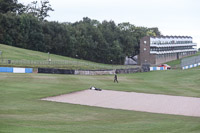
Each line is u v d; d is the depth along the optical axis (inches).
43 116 2484.0
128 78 6638.8
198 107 3432.6
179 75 7509.8
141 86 5246.1
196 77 7003.0
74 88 4471.0
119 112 2967.5
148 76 7332.7
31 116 2448.3
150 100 3804.1
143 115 2856.8
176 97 4121.6
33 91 3929.6
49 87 4382.4
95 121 2411.4
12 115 2437.3
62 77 5772.6
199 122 2546.8
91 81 5556.1
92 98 3754.9
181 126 2274.9
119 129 2084.2
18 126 1971.0
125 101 3666.3
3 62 6737.2
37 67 6899.6
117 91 4471.0
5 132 1758.1
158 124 2345.0
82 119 2472.9
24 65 6801.2
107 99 3742.6
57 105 3139.8
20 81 4751.5
